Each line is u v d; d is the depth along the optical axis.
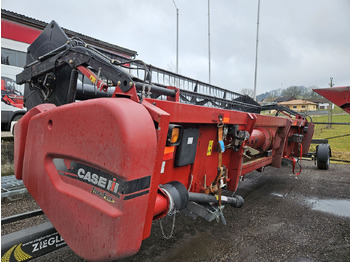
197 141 2.04
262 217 3.14
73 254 2.16
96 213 1.15
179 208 1.63
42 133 1.50
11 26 6.71
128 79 1.29
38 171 1.53
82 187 1.26
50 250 1.41
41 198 1.52
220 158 2.14
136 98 1.26
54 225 1.40
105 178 1.14
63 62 1.82
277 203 3.68
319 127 14.80
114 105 1.11
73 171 1.31
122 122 1.07
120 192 1.08
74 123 1.27
